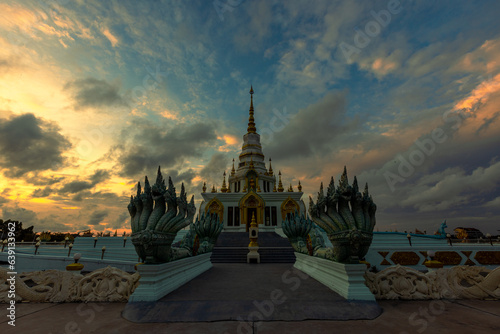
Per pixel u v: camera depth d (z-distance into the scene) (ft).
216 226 48.37
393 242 80.12
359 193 22.34
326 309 17.78
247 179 134.21
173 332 14.32
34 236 143.23
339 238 22.53
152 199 22.88
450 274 22.34
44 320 16.49
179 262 26.55
